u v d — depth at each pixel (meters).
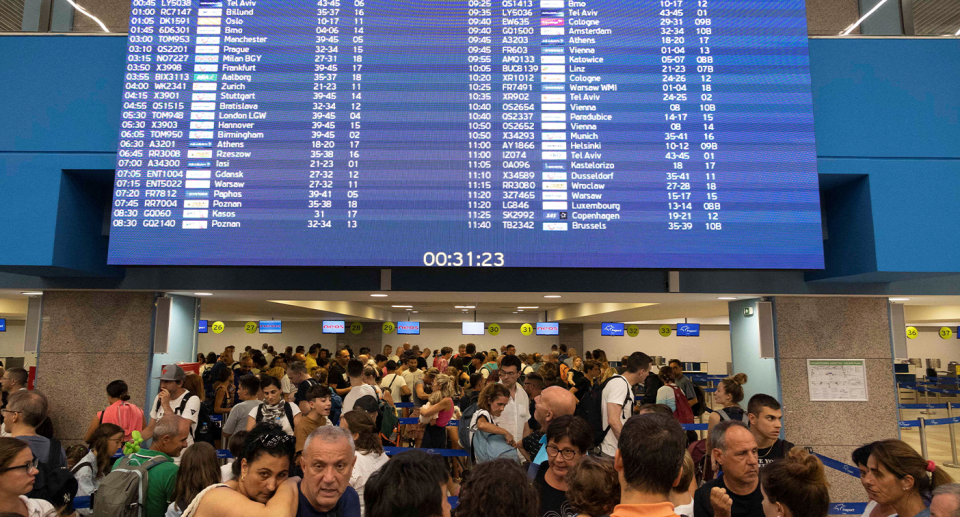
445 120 5.82
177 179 5.66
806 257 5.67
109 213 6.59
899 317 7.04
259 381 5.78
